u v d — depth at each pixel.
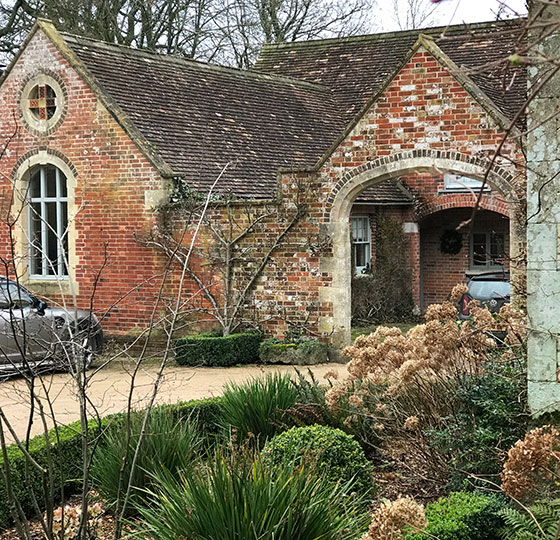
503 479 5.64
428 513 6.50
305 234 16.41
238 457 6.23
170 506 5.91
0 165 19.50
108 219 18.27
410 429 8.23
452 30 25.45
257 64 28.45
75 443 8.59
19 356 14.10
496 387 7.91
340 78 26.42
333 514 5.98
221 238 17.11
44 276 19.39
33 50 19.09
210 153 18.97
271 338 16.66
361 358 8.63
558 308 7.02
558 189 7.00
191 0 30.42
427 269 26.08
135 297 18.05
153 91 19.75
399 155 15.30
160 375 6.73
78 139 18.56
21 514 6.36
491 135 14.41
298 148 21.48
